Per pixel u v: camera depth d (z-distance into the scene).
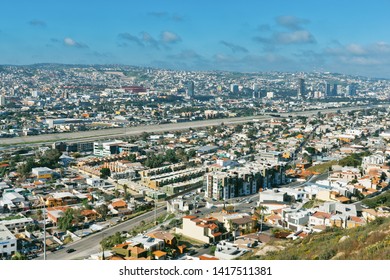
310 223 191.62
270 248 152.50
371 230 116.94
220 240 182.00
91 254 175.75
